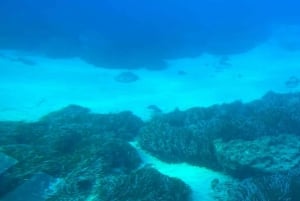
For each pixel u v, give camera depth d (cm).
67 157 890
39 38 3788
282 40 4322
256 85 2494
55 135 1025
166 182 810
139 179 791
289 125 1128
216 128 1038
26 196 709
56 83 2417
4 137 1038
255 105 1627
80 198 731
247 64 3225
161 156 1097
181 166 1030
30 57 3192
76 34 4256
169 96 2238
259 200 695
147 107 1980
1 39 3603
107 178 799
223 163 912
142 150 1156
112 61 3123
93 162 859
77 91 2266
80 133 1081
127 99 2148
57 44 3491
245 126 1022
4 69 2619
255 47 4031
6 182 739
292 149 891
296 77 2581
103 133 1141
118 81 2597
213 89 2408
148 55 3297
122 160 970
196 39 4197
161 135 1145
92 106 1964
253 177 823
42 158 861
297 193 707
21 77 2469
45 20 4772
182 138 1077
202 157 1005
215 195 838
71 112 1631
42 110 1802
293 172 777
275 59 3384
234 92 2325
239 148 906
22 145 934
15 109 1769
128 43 3575
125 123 1392
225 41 4141
